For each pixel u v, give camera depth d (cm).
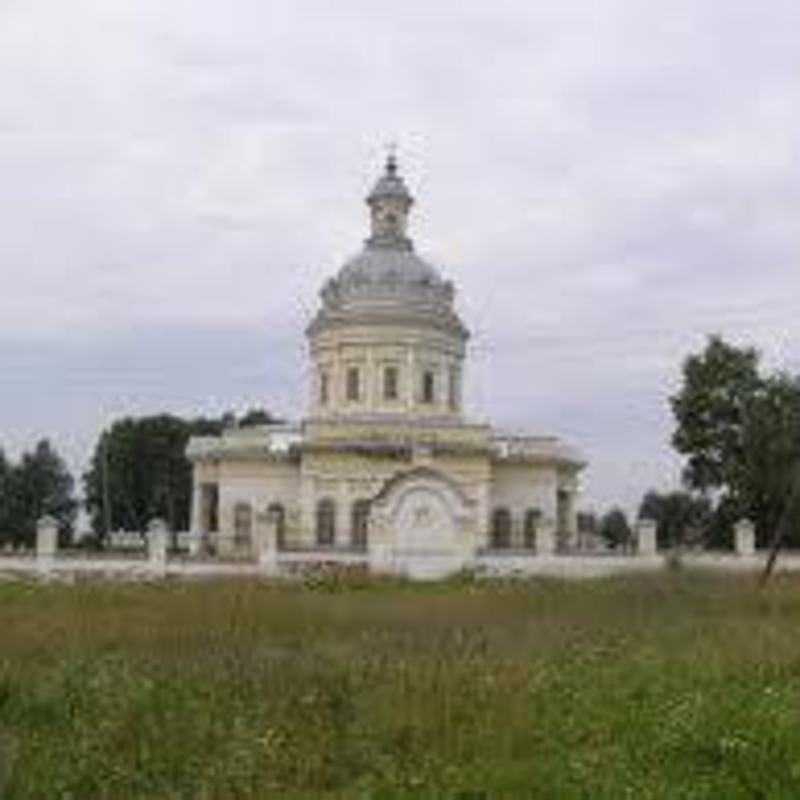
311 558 9638
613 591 5228
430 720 1992
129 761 1816
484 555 9631
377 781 1717
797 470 8544
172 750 1862
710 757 1764
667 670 2430
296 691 2247
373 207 12294
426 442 11425
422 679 2272
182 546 12012
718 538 10819
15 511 15425
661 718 1956
